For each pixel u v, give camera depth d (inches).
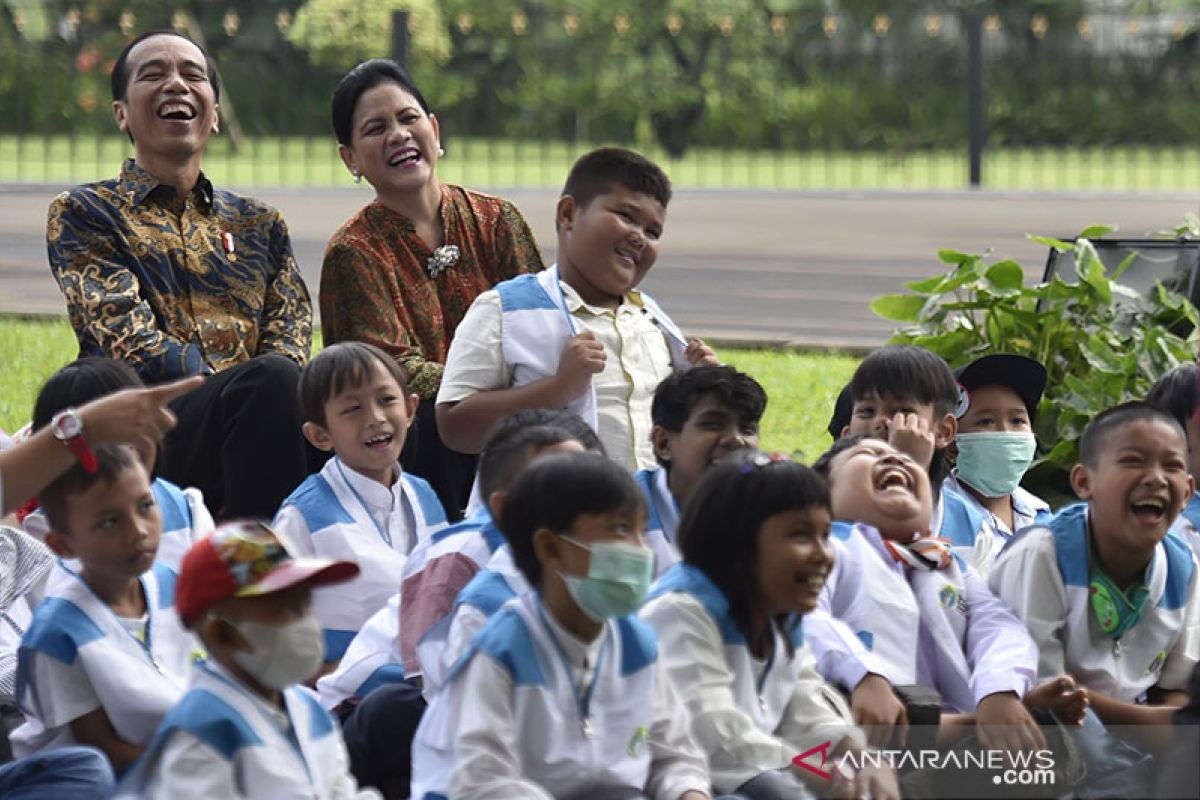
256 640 252.7
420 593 312.2
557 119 1740.9
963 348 462.3
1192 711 315.9
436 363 411.2
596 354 354.6
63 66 1521.9
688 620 285.0
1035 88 1678.2
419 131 418.3
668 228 1004.6
